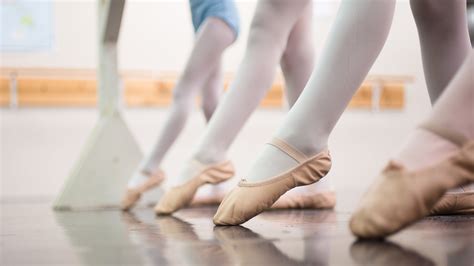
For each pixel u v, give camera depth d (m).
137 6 3.12
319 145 0.71
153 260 0.44
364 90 3.22
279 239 0.58
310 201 1.31
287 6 1.01
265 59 1.03
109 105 1.87
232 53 3.21
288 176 0.72
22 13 2.98
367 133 3.26
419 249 0.47
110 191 1.81
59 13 3.02
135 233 0.71
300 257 0.44
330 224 0.80
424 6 0.85
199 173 1.15
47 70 2.87
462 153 0.49
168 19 3.14
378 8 0.64
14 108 2.95
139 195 1.65
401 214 0.50
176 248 0.52
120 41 3.10
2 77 2.90
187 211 1.32
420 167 0.50
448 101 0.50
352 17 0.65
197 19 1.62
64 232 0.76
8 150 2.95
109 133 1.83
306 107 0.70
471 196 0.95
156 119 3.09
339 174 3.26
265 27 1.01
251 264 0.41
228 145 1.15
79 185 1.77
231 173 1.16
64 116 3.00
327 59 0.67
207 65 1.60
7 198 2.71
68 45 3.03
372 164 3.27
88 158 1.79
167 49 3.14
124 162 1.84
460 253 0.45
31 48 3.00
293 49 1.22
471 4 2.78
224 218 0.77
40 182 2.98
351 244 0.51
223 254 0.47
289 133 0.72
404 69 2.90
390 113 3.26
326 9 3.20
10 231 0.78
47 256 0.49
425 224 0.75
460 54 0.88
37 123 2.98
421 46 0.91
